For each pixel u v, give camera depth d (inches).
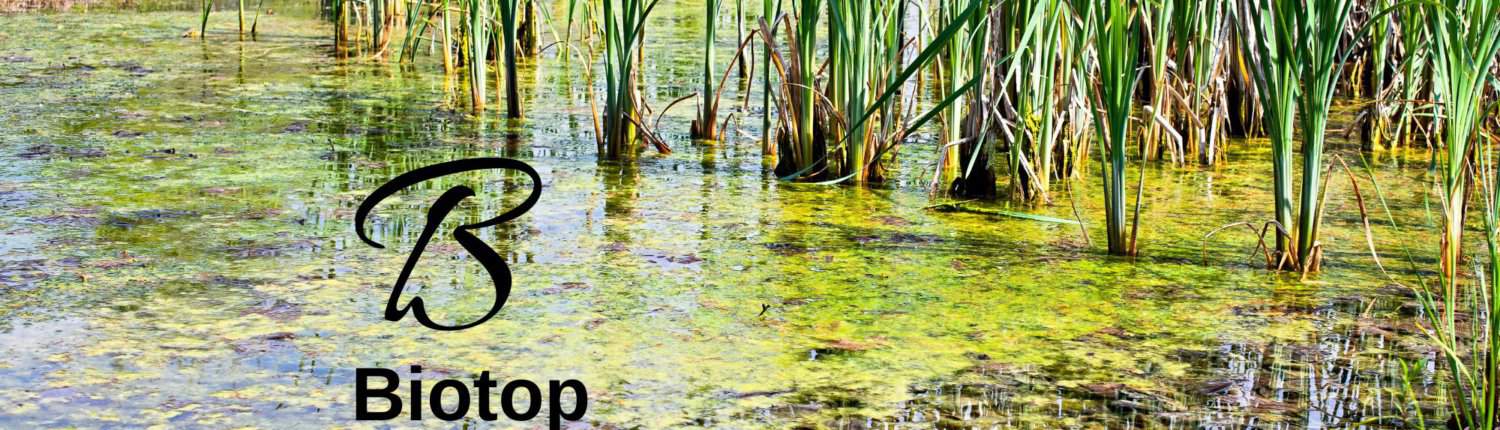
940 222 199.8
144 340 141.3
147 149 248.7
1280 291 164.1
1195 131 254.4
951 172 234.5
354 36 438.0
